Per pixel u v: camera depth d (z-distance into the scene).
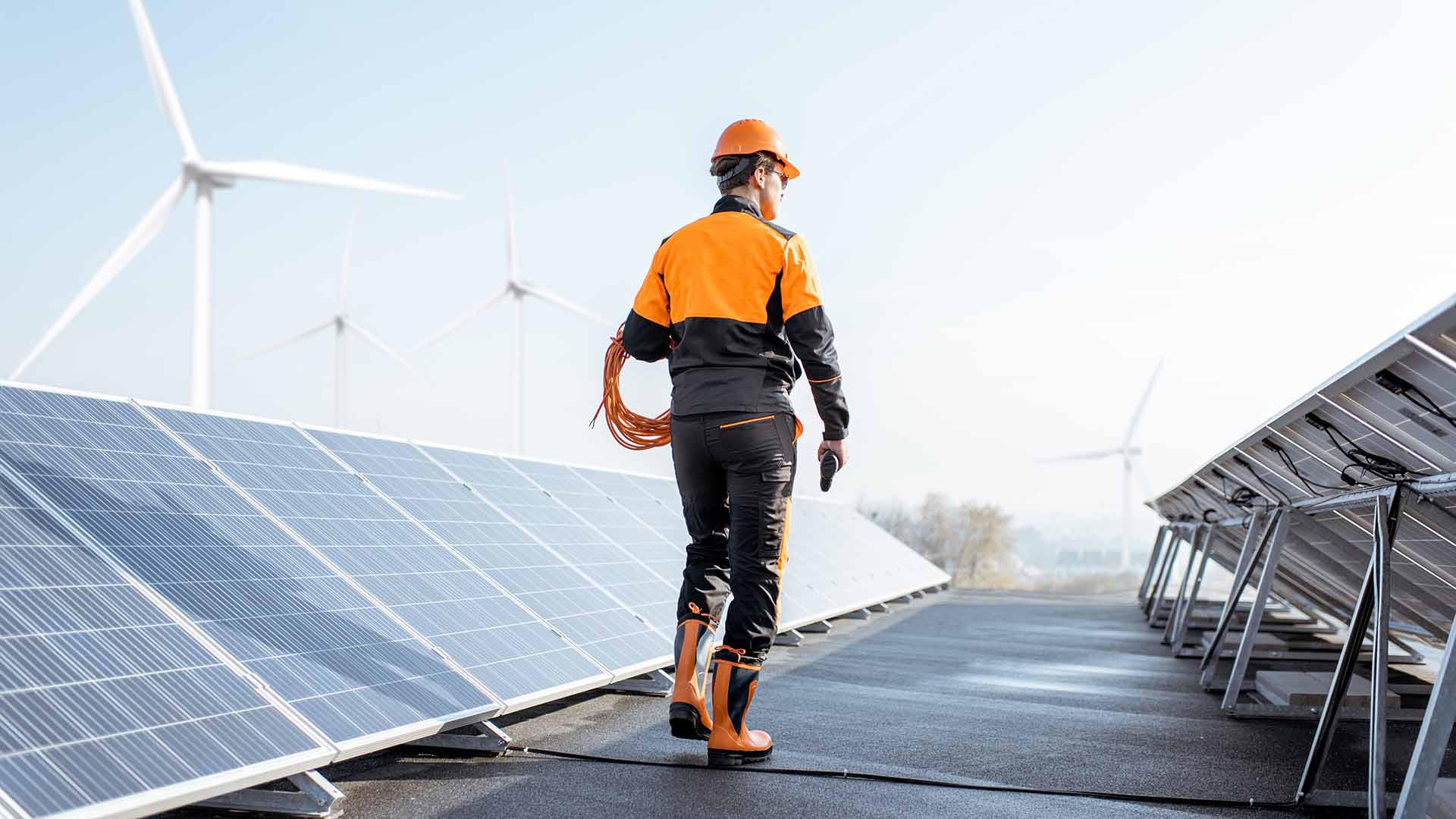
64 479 3.98
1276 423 4.97
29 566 3.35
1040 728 5.35
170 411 5.14
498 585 5.61
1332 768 4.57
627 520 8.88
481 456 7.91
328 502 5.34
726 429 4.05
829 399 4.07
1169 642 10.35
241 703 3.34
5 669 2.87
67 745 2.75
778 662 7.98
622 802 3.58
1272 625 12.65
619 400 4.75
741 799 3.63
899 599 16.11
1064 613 13.95
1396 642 9.48
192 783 2.88
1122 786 4.10
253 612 3.91
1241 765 4.57
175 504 4.35
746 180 4.28
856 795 3.76
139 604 3.53
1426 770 3.15
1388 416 3.82
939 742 4.87
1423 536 4.95
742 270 4.03
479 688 4.34
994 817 3.51
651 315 4.30
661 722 5.13
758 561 4.13
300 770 3.25
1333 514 6.03
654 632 6.33
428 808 3.50
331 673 3.81
